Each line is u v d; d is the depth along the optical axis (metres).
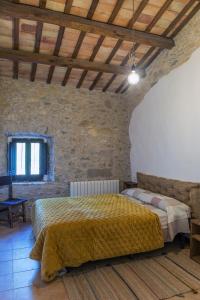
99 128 5.69
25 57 4.13
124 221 3.09
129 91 5.83
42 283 2.63
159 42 4.06
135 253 3.23
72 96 5.47
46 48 4.20
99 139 5.68
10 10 3.19
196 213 3.62
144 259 3.22
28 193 5.12
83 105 5.56
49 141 5.53
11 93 5.02
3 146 5.00
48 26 3.71
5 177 4.79
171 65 4.27
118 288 2.54
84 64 4.50
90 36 4.03
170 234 3.36
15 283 2.64
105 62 4.71
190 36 3.83
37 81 5.20
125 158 5.89
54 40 4.03
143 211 3.40
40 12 3.30
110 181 5.58
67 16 3.43
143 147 5.23
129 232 3.08
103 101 5.75
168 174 4.38
